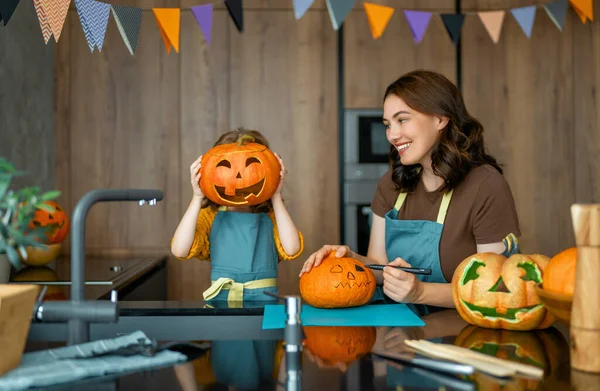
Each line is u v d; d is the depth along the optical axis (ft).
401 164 5.57
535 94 10.88
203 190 5.07
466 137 5.35
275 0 10.78
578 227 2.52
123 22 6.06
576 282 2.56
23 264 6.93
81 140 10.62
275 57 10.82
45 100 10.08
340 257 4.44
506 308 3.41
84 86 10.61
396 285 4.33
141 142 10.70
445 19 8.30
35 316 2.80
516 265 3.47
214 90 10.77
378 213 5.93
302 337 3.00
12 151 8.48
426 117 5.20
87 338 2.86
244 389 2.42
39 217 6.70
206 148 10.78
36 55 9.63
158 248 10.69
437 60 10.86
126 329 4.00
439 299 4.44
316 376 2.58
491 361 2.68
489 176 5.32
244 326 4.03
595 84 10.86
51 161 10.39
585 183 10.89
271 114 10.82
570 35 10.84
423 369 2.66
